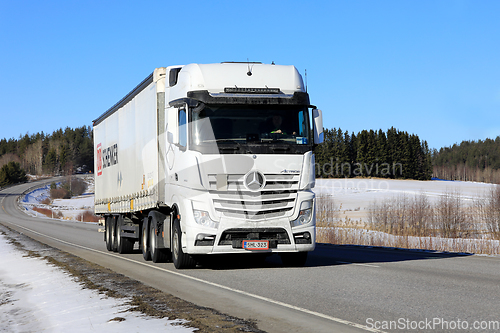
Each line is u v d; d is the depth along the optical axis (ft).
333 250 57.31
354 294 25.71
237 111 35.76
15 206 392.06
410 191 256.52
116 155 59.16
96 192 71.97
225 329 18.21
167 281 32.14
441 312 21.09
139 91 48.55
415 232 101.50
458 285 28.37
